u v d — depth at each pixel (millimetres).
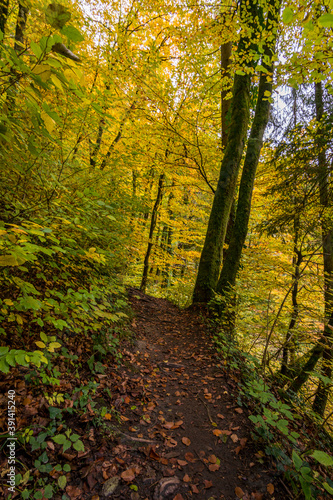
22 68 910
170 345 4395
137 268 9367
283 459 2051
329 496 1894
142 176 7312
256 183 7969
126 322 4508
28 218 1748
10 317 1612
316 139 5508
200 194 10297
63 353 2432
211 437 2336
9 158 1563
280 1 4332
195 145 6227
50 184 1928
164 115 5824
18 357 1191
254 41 4074
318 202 6016
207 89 6086
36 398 1978
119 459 1936
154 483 1825
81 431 2016
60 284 2588
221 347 4148
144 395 2824
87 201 2012
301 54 2969
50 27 888
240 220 5590
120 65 4750
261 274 6625
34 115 1068
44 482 1565
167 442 2227
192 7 5094
